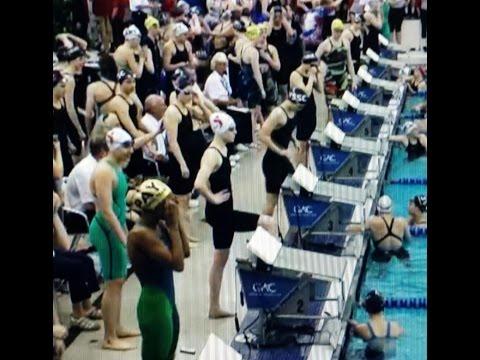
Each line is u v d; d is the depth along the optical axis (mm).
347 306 7535
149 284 6129
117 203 7125
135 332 7309
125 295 7840
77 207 7797
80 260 7324
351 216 9188
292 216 9109
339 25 14586
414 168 11844
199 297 8008
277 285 7121
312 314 7395
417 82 15258
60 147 8711
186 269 8586
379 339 7184
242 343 7113
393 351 7160
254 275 7137
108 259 7074
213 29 14359
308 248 8719
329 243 8859
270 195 9562
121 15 13570
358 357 7125
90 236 7148
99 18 13367
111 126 8258
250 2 16984
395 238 8883
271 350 7031
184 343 7207
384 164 11500
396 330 7219
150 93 11961
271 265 7176
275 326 7176
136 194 6094
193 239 9203
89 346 7168
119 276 7137
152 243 6062
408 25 19266
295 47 15070
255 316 7457
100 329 7414
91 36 13266
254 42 14062
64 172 9125
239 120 12375
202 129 10156
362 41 16812
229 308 7762
